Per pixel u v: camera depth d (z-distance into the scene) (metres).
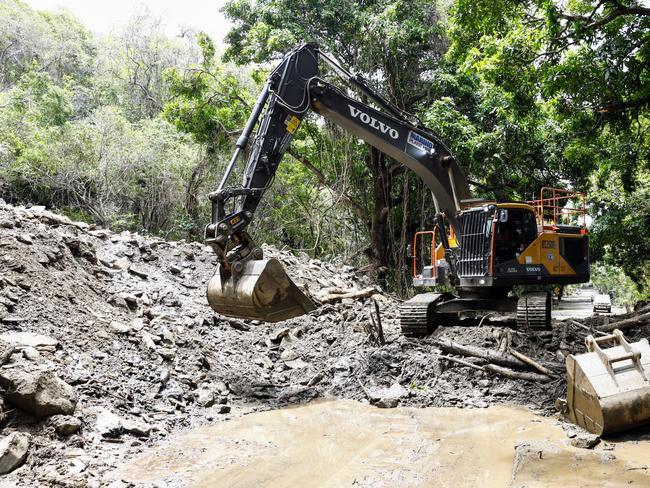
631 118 16.19
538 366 8.84
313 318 11.84
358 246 28.08
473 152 21.28
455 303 11.80
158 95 39.72
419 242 25.91
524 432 6.96
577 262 12.25
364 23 23.25
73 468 5.48
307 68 9.79
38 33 42.81
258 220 30.52
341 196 24.95
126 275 11.14
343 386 9.15
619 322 10.65
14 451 5.34
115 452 6.08
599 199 28.06
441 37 23.92
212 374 8.85
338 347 10.62
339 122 10.23
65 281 9.26
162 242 13.34
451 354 9.71
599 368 6.57
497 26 15.95
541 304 10.70
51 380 6.24
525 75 16.38
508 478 5.58
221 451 6.32
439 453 6.31
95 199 27.91
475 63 17.19
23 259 8.95
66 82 38.09
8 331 7.47
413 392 8.70
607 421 6.24
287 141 9.48
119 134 28.08
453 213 11.38
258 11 25.52
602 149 19.95
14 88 31.38
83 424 6.35
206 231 8.30
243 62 26.55
